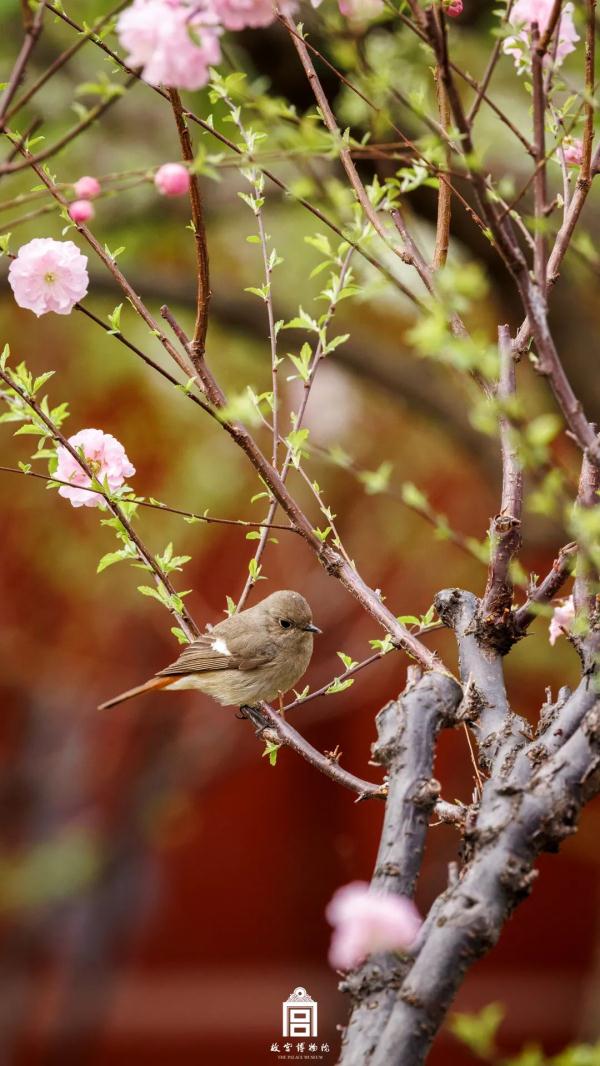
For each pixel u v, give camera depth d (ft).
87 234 17.87
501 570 16.05
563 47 17.28
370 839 76.28
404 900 12.71
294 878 77.15
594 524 11.68
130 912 60.85
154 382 44.86
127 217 40.63
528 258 24.27
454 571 51.24
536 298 13.23
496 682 15.79
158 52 13.23
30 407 17.70
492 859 12.55
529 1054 11.66
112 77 26.73
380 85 14.67
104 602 53.62
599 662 13.53
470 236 32.73
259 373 46.93
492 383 15.75
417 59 16.75
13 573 56.59
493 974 75.97
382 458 50.14
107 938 60.54
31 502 49.03
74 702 62.75
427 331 11.25
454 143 15.44
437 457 50.01
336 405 47.42
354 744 75.00
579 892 76.38
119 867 59.62
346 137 14.16
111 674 59.93
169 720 59.62
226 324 42.68
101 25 13.84
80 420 48.98
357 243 15.30
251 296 42.60
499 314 35.94
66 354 48.34
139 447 49.29
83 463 17.67
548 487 11.84
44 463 48.60
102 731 63.05
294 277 44.29
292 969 76.28
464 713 15.47
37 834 63.00
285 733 18.34
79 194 13.53
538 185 14.23
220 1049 73.00
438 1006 11.82
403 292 14.61
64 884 46.96
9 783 63.46
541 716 14.99
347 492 50.26
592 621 14.20
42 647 58.80
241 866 77.36
